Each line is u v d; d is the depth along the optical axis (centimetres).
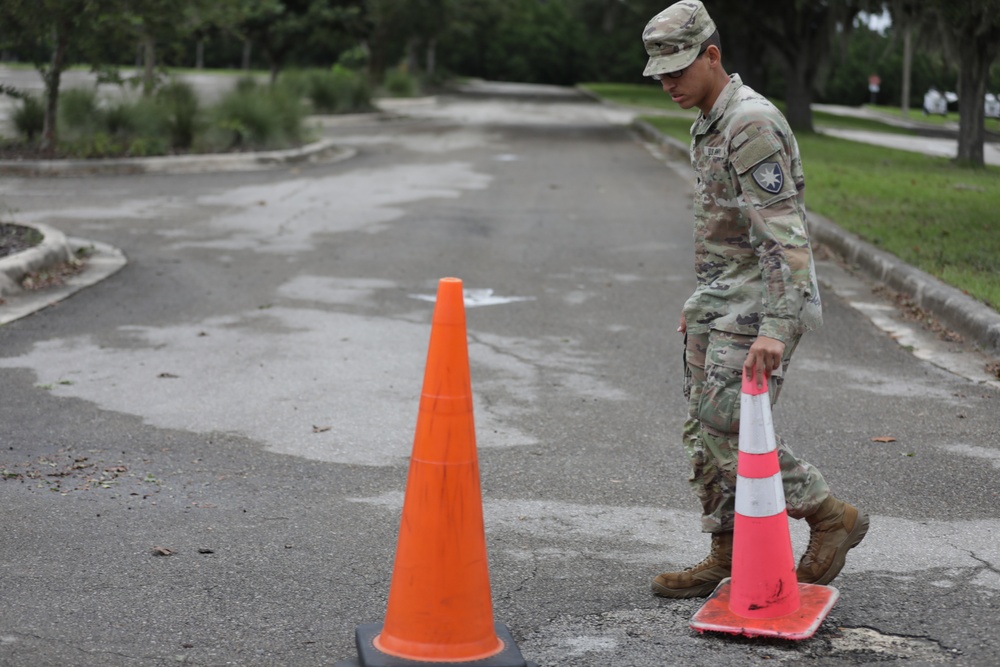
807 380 716
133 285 995
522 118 3653
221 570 430
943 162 2306
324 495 517
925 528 473
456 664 339
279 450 580
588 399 677
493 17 5800
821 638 372
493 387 700
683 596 405
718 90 371
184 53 2142
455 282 341
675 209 1539
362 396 679
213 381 706
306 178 1856
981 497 512
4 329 826
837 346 801
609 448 587
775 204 357
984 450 581
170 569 430
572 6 5559
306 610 397
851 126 4075
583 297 973
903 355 777
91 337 811
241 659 360
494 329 854
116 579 420
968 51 2209
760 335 360
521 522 484
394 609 346
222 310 906
